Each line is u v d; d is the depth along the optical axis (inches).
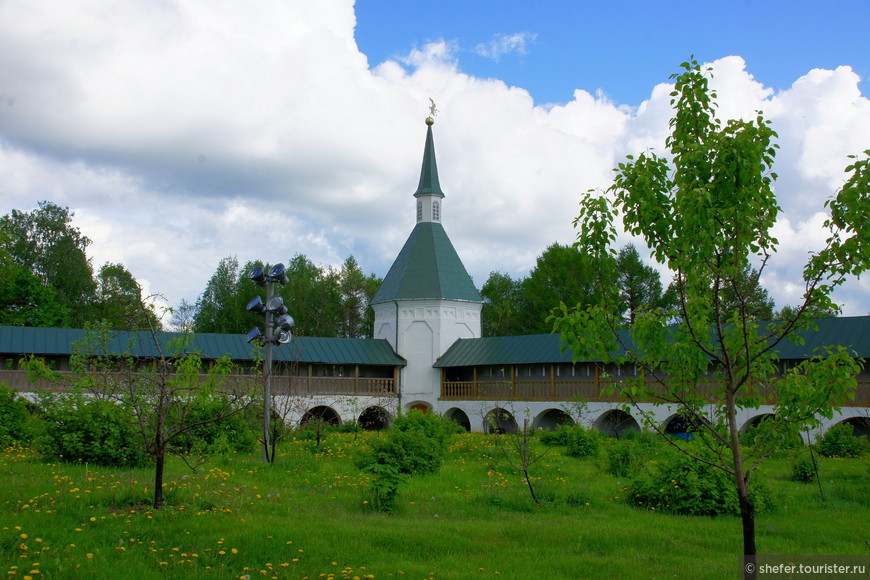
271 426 831.1
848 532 486.0
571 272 2268.7
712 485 544.7
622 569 378.9
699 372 326.0
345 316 2748.5
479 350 1692.9
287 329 769.6
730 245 307.6
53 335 1400.1
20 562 332.8
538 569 375.2
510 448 990.4
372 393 1672.0
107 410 684.1
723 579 364.2
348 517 486.0
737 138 297.4
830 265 297.3
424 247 1840.6
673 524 500.7
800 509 572.4
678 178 318.7
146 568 344.5
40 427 722.2
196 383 568.1
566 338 333.7
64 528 400.2
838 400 310.0
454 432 1343.5
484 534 449.4
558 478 719.7
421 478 702.5
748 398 328.2
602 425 1437.0
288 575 347.6
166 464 714.2
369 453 763.4
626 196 331.3
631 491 591.5
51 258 2201.0
